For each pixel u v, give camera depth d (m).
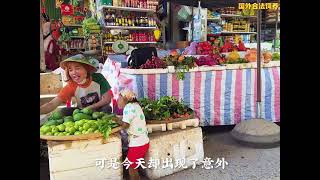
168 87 3.86
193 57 4.14
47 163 3.06
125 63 4.14
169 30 7.79
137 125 2.64
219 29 7.80
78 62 3.08
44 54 5.64
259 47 3.79
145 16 7.66
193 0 4.43
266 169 2.96
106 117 2.77
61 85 4.05
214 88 4.04
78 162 2.54
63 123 2.66
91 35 6.95
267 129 3.59
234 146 3.60
